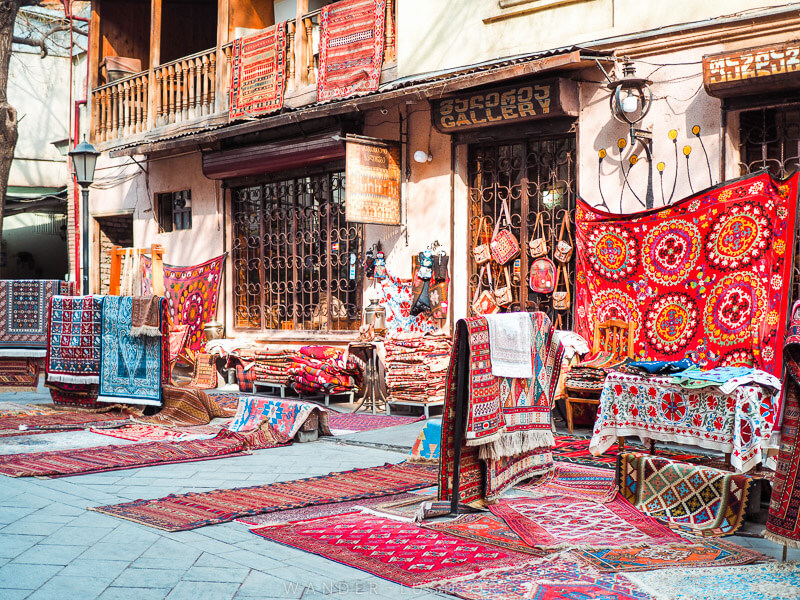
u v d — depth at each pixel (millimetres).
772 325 7816
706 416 6332
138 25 18375
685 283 8516
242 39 13891
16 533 5434
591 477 6867
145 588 4391
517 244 10445
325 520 5723
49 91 23875
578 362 8977
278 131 13164
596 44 9680
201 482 7016
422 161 11375
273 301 14000
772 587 4340
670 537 5289
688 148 8961
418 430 9266
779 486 4715
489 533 5359
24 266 24234
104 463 7672
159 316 10281
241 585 4422
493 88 10117
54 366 11086
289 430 8969
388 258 11938
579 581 4441
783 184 7805
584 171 9797
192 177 15430
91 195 17984
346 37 12188
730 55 8266
